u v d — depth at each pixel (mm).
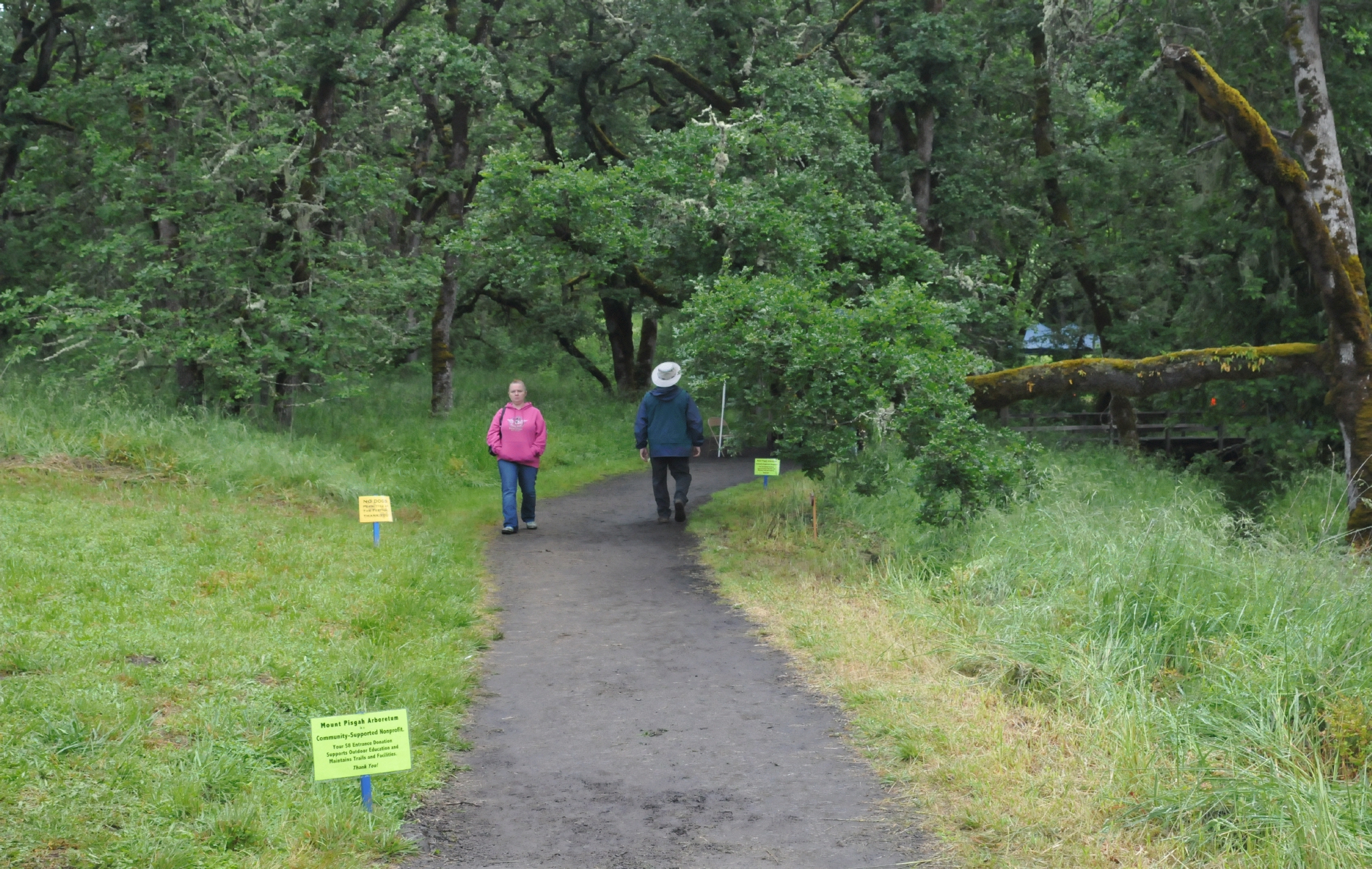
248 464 11492
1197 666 5777
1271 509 14969
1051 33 16828
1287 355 12602
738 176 14273
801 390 10469
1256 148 12508
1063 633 6383
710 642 7035
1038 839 4074
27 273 19047
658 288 21516
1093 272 20812
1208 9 15250
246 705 4965
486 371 30766
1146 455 22172
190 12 14539
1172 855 3912
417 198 22016
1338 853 3734
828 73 19484
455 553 9648
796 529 10938
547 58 22344
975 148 21391
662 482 11938
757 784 4707
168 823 3840
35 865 3449
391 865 3869
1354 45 15078
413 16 19641
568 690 6043
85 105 15617
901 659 6434
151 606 6344
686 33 18969
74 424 11531
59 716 4461
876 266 15070
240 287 14484
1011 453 10227
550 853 4008
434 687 5750
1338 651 5578
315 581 7578
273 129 14453
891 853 4027
